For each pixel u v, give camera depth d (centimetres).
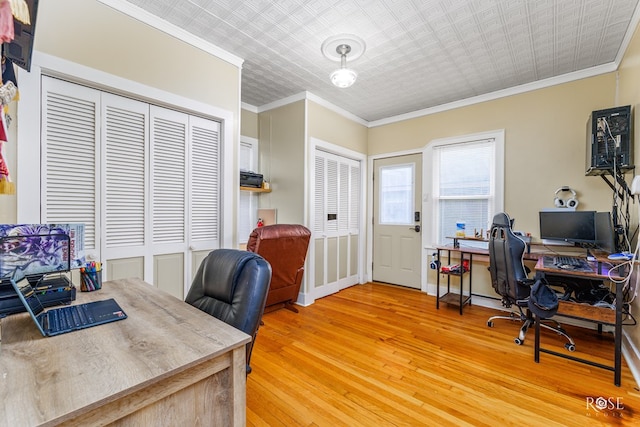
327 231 396
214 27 231
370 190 466
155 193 231
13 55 123
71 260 137
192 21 224
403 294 399
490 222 351
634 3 197
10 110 162
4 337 93
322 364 214
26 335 94
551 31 229
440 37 239
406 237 431
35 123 171
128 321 106
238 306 117
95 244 201
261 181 365
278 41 249
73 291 129
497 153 341
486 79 314
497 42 246
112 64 199
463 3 200
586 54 262
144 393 73
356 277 457
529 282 244
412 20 218
